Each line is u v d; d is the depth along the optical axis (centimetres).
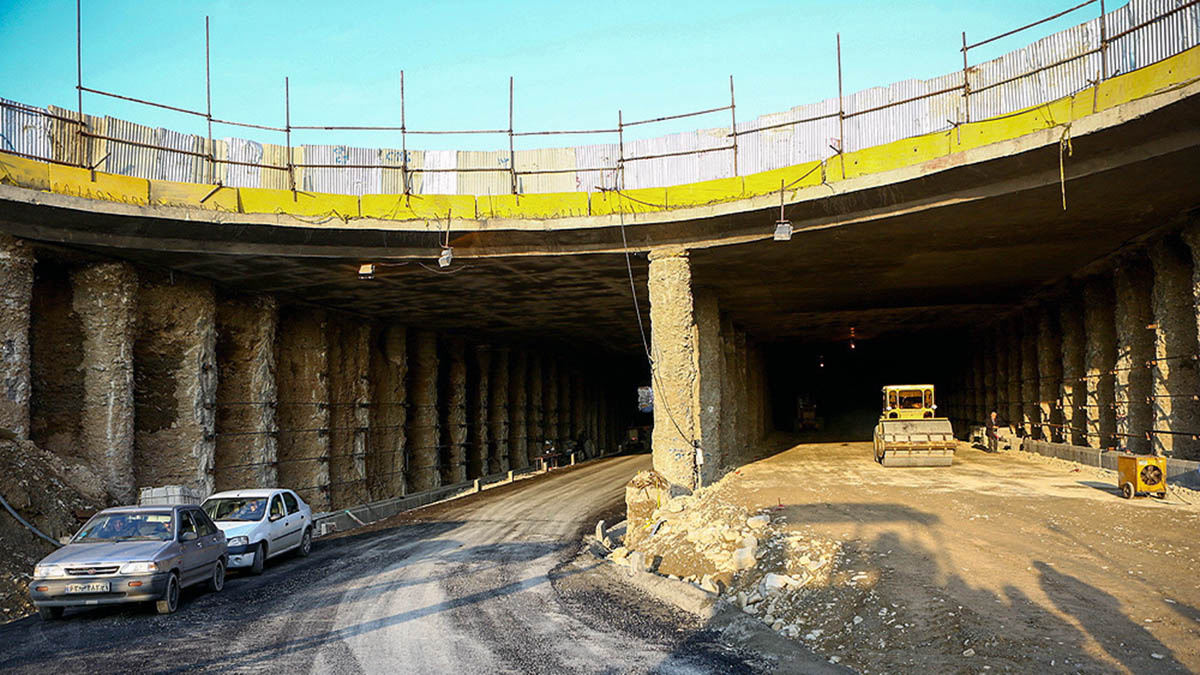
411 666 901
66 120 2002
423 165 2333
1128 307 2608
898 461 2988
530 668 888
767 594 1211
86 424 2186
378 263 2506
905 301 3731
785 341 5688
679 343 2400
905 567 1220
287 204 2214
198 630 1103
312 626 1114
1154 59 1554
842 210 2148
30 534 1658
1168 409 2234
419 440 4178
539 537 2066
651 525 1947
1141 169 1733
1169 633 866
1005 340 4494
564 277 2845
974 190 1944
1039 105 1723
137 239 2189
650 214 2284
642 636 1033
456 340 4659
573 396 6862
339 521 2497
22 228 2009
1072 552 1280
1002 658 830
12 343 1947
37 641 1066
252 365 2861
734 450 3772
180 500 2109
